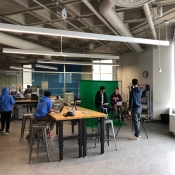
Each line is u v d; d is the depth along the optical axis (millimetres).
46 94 4406
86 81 6816
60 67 12398
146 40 4520
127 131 5883
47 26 5914
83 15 4652
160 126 6594
